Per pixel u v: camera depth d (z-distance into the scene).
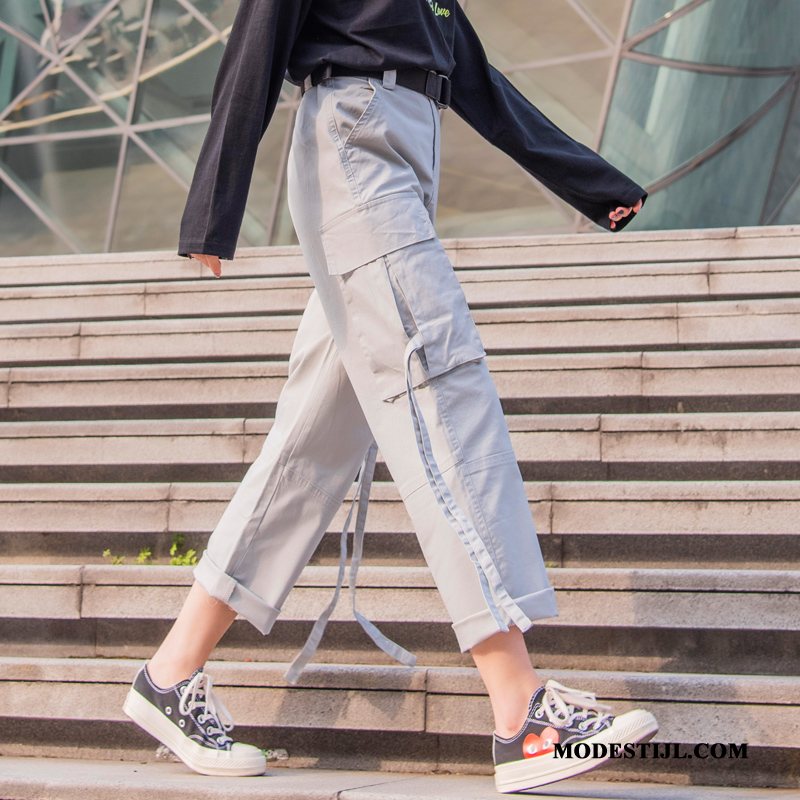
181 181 11.16
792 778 2.50
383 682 2.70
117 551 3.72
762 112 10.66
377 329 2.29
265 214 10.80
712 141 10.55
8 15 11.49
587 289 5.20
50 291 5.65
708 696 2.56
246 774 2.40
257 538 2.50
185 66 11.22
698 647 2.90
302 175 2.37
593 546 3.43
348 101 2.32
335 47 2.35
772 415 3.80
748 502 3.37
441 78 2.44
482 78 2.65
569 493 3.46
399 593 3.05
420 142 2.38
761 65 10.52
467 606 2.20
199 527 3.67
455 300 2.29
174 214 11.17
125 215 11.26
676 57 10.32
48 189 11.37
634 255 5.59
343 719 2.70
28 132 11.42
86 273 6.16
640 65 10.34
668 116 10.46
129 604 3.20
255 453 4.07
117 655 3.19
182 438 4.15
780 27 10.52
